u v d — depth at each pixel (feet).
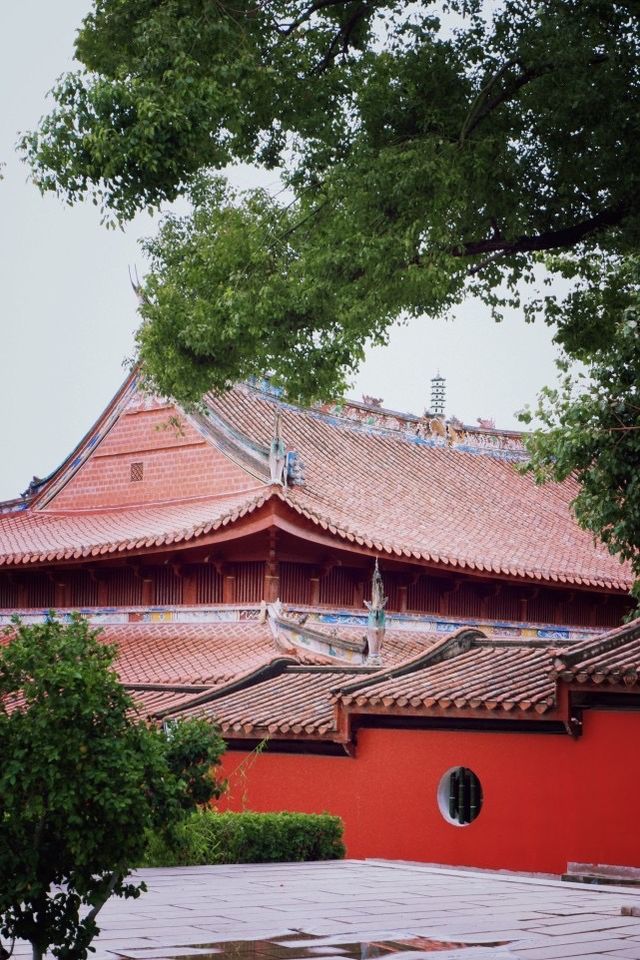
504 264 85.97
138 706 44.16
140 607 157.17
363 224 76.28
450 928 58.23
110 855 41.55
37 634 42.45
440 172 73.77
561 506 201.67
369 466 178.60
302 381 80.38
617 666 81.20
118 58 73.72
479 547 166.20
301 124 79.71
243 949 52.06
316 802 99.81
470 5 77.87
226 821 86.28
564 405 74.54
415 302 80.53
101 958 49.80
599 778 84.33
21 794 40.88
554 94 75.05
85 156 67.92
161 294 83.20
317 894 69.15
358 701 95.55
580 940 55.57
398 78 78.54
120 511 171.53
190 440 165.78
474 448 203.51
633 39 73.97
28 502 184.14
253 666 129.08
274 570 143.33
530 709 85.51
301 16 76.28
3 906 40.42
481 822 89.86
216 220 84.23
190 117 67.36
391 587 157.89
